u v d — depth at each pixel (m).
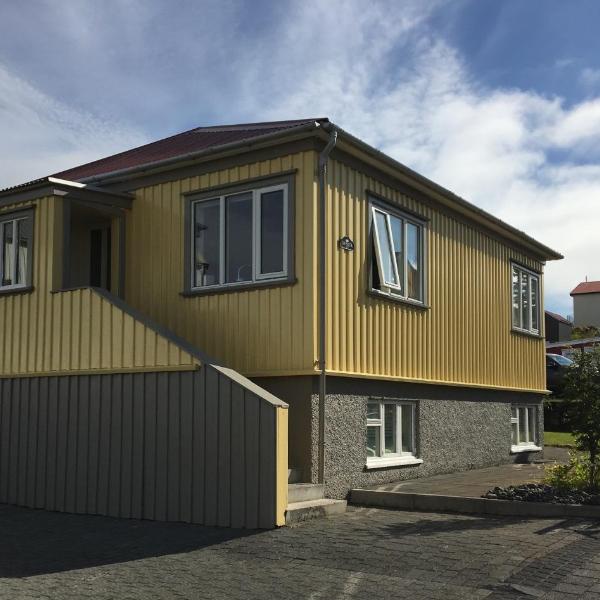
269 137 10.22
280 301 10.18
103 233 12.88
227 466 8.65
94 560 7.20
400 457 11.84
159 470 9.30
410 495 9.52
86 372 10.29
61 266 11.07
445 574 6.20
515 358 16.45
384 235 11.66
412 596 5.71
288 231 10.17
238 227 10.78
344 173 10.73
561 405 9.90
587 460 9.88
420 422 12.47
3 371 11.42
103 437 9.97
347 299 10.59
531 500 8.89
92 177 12.13
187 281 11.16
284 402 9.03
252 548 7.38
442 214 13.66
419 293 12.79
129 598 5.92
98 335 10.26
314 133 9.95
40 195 11.23
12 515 10.06
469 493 9.76
